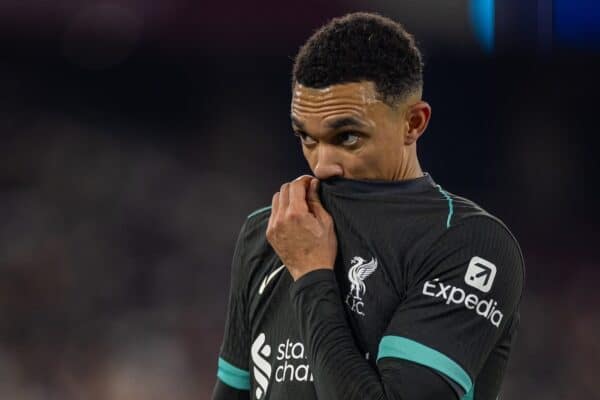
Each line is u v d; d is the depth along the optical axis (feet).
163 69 136.87
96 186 134.31
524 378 121.39
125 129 138.10
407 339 20.01
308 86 21.07
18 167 132.98
